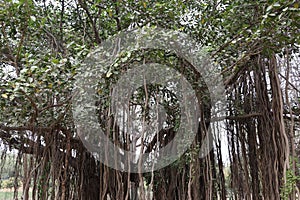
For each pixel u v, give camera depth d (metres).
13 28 3.32
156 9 3.32
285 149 3.76
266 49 3.11
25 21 3.27
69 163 3.88
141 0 3.38
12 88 2.69
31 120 3.15
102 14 4.07
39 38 3.86
